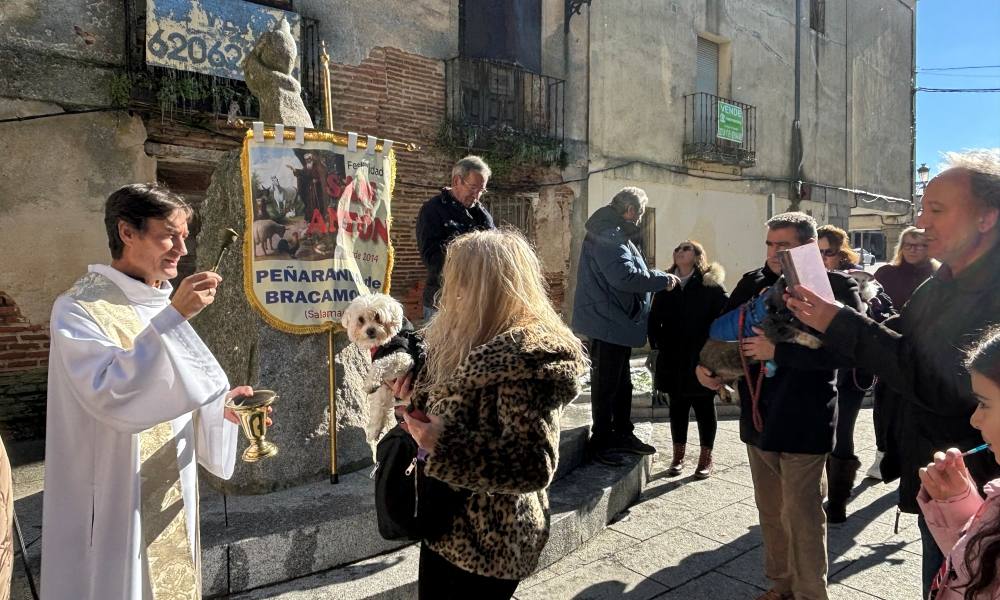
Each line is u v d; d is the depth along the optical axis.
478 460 1.58
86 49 6.64
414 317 9.28
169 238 1.98
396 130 9.02
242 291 3.59
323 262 3.67
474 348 1.78
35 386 6.38
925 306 2.00
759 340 2.76
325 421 3.67
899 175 17.86
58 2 6.47
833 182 15.59
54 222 6.49
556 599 3.18
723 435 6.23
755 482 3.08
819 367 2.61
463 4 9.65
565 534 3.63
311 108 8.05
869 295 4.12
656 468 5.17
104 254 6.78
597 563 3.56
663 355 4.97
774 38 13.95
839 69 15.62
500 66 9.86
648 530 3.99
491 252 1.82
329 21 8.31
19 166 6.30
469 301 1.82
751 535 3.90
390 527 1.83
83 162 6.63
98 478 1.82
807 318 2.20
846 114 15.88
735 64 13.15
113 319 1.87
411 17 9.09
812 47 14.87
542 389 1.66
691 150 12.20
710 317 4.69
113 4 6.78
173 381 1.76
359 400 3.89
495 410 1.68
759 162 13.73
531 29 10.18
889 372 2.04
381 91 8.84
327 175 3.74
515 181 10.29
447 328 1.87
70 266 6.59
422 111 9.27
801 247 2.31
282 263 3.55
